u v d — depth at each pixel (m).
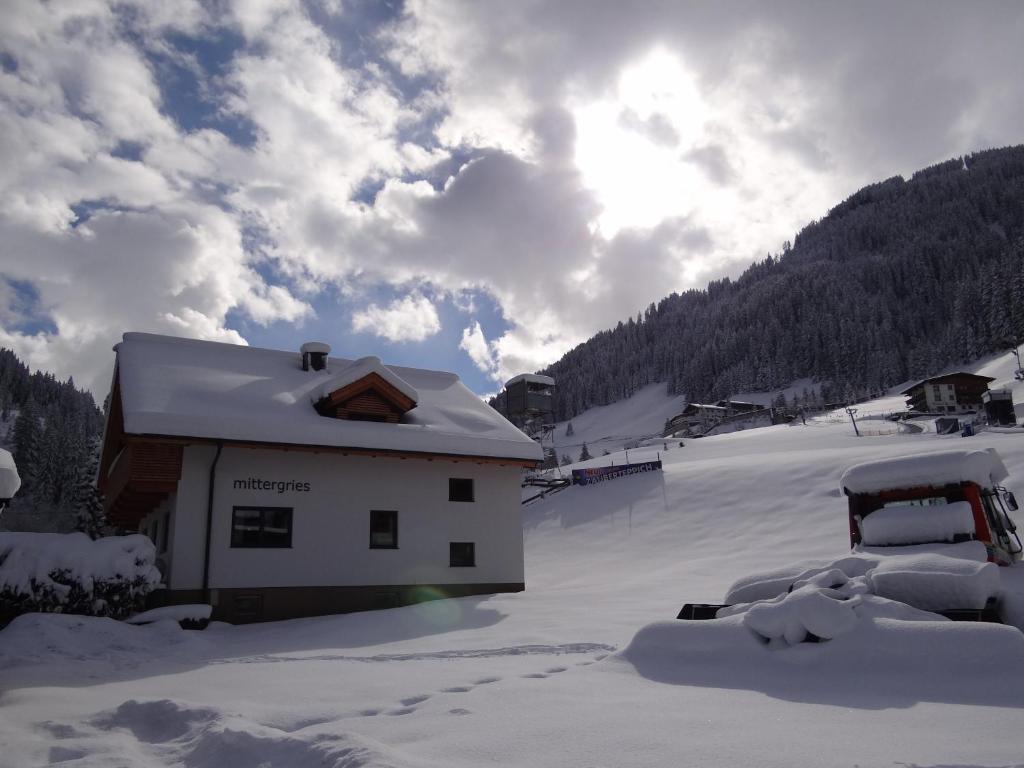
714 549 30.03
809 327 182.62
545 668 9.02
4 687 9.38
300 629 16.34
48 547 15.15
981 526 11.61
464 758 4.95
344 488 20.89
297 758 5.17
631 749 4.94
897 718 5.48
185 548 18.38
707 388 190.75
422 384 27.05
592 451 124.38
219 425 18.44
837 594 8.16
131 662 11.94
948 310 177.75
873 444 56.09
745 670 7.43
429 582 21.53
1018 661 6.23
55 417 105.31
